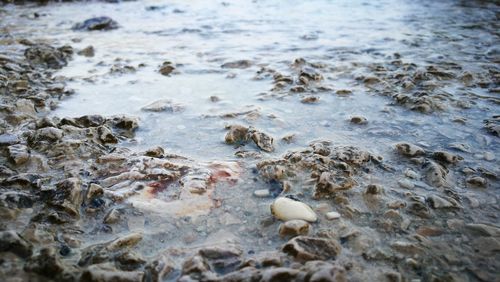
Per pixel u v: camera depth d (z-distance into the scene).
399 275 0.48
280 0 2.39
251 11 2.07
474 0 2.19
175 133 0.79
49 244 0.51
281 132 0.79
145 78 1.08
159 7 2.23
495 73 1.07
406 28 1.64
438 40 1.44
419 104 0.88
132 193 0.61
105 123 0.80
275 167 0.65
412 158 0.70
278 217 0.56
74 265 0.48
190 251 0.51
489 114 0.85
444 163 0.68
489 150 0.72
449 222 0.56
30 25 1.79
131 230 0.54
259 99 0.94
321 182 0.61
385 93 0.96
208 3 2.34
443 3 2.14
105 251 0.50
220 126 0.82
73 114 0.86
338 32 1.60
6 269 0.47
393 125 0.82
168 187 0.62
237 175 0.65
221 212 0.58
